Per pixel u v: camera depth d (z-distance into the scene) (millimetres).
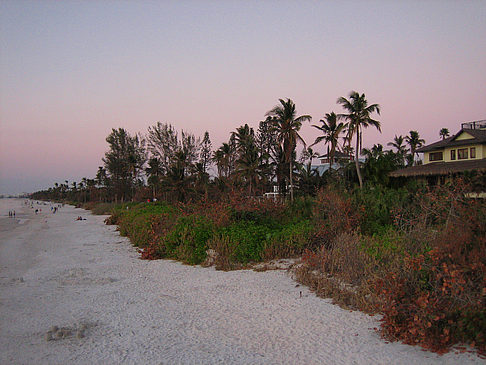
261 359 5223
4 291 9578
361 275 8250
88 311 7727
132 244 19312
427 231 8570
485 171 16453
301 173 42031
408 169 29000
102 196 91875
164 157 61188
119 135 70562
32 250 18578
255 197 18234
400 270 6625
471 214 7668
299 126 35281
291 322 6625
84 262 14055
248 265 11586
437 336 5180
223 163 52906
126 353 5559
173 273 11320
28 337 6328
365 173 30406
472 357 4820
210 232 13125
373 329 6051
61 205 124875
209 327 6582
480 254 5926
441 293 5668
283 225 14781
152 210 27359
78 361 5320
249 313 7234
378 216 13086
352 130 34219
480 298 5270
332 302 7578
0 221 49781
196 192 38750
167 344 5867
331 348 5457
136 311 7641
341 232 11906
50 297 8906
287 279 9672
